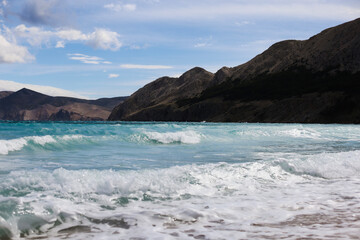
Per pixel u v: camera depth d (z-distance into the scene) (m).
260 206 4.64
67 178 5.34
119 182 5.28
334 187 6.13
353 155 9.71
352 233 3.48
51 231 3.51
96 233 3.48
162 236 3.39
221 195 5.27
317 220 4.00
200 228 3.67
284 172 7.32
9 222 3.50
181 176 6.05
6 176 5.59
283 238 3.31
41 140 11.34
